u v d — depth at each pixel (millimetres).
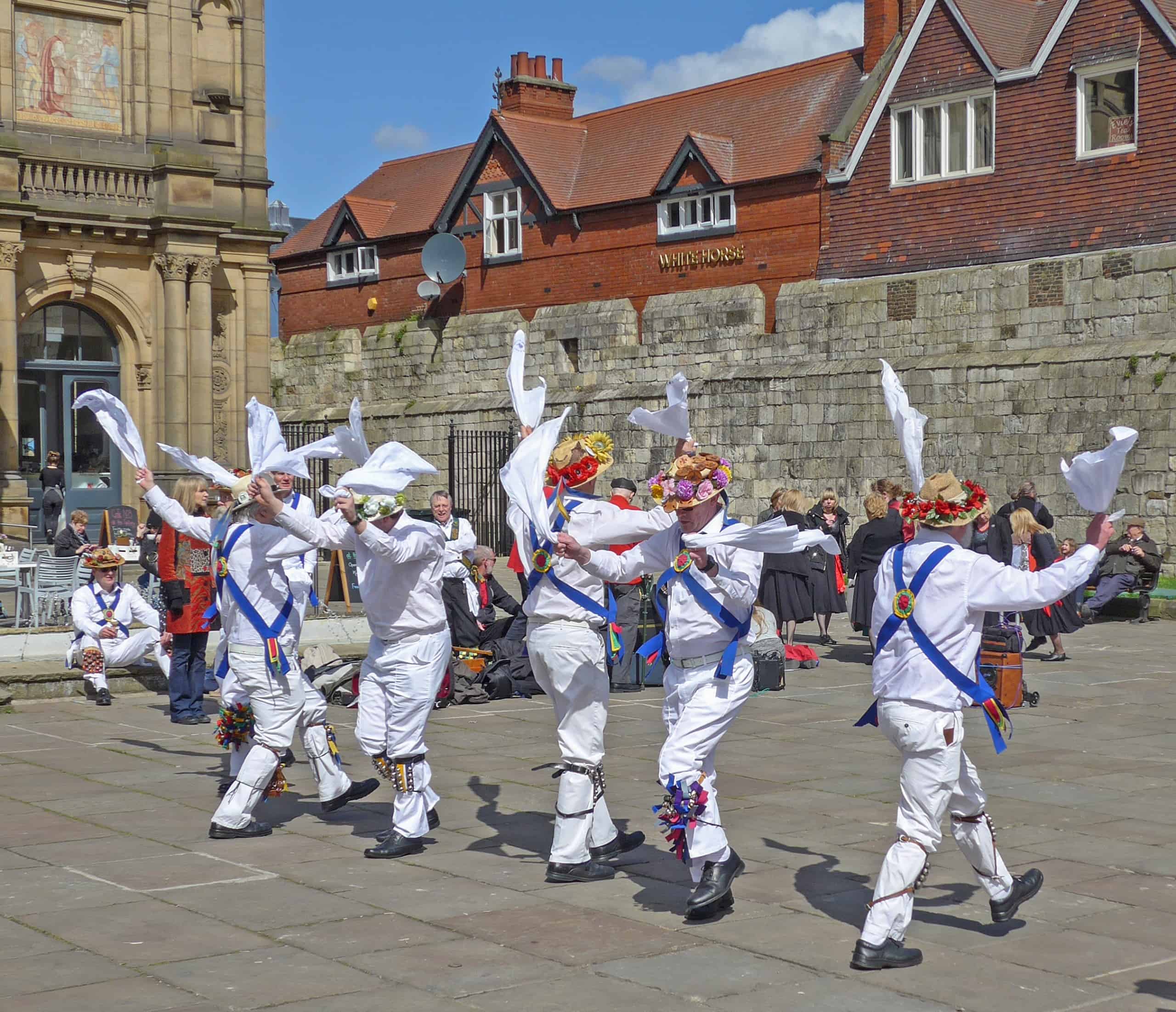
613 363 30484
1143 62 23609
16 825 7668
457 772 9250
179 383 25531
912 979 5242
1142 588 19359
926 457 24766
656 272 31375
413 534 7129
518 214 34250
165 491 25641
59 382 25562
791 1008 4934
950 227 26328
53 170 24625
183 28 25812
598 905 6191
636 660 13172
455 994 5055
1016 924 5930
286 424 36344
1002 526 15023
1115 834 7508
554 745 10242
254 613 7535
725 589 6094
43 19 24594
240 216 26500
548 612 6684
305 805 8297
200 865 6844
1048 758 9656
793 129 30031
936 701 5480
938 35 26469
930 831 5512
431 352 34125
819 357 26938
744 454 27781
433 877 6652
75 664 12555
